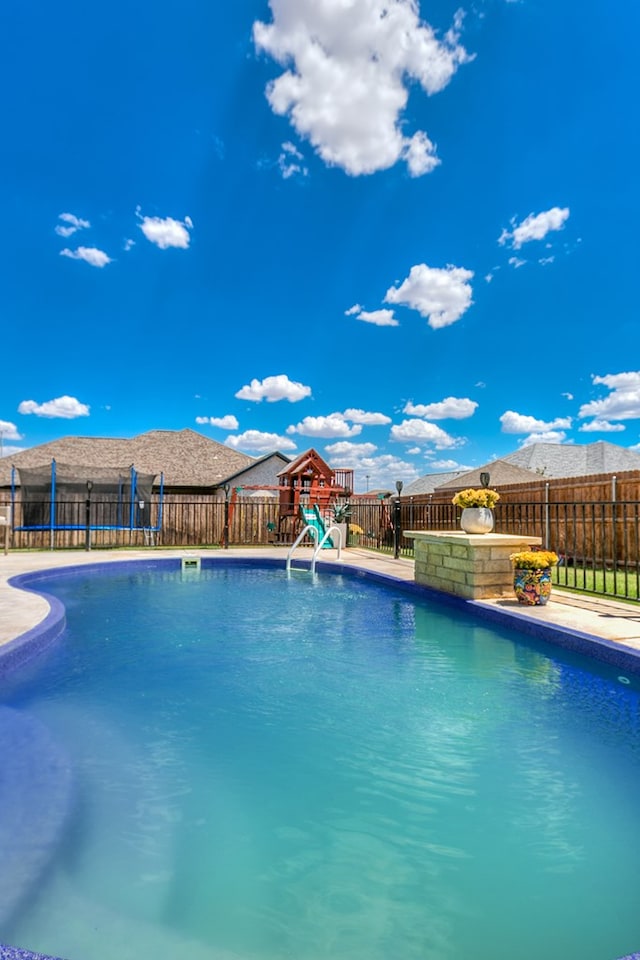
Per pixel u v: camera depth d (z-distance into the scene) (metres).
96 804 2.19
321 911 1.60
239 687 3.65
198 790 2.32
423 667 4.11
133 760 2.59
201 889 1.70
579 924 1.56
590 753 2.68
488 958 1.43
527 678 3.84
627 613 5.14
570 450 31.38
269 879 1.75
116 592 7.86
